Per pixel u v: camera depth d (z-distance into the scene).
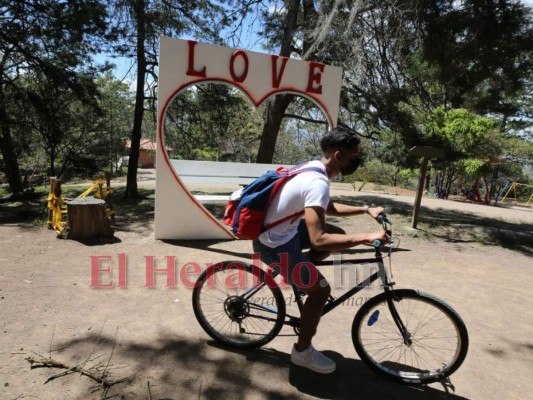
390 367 2.96
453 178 20.08
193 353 3.04
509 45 7.27
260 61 6.10
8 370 2.69
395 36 8.46
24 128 14.19
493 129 15.55
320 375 2.84
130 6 10.15
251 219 2.58
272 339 3.12
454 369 2.71
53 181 6.68
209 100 11.07
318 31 9.02
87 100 12.30
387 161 11.47
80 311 3.65
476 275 5.43
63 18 9.73
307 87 6.45
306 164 2.60
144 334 3.29
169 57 5.72
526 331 3.74
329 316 3.78
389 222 2.64
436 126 10.61
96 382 2.62
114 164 29.12
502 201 21.14
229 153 20.88
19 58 11.87
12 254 5.21
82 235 6.12
